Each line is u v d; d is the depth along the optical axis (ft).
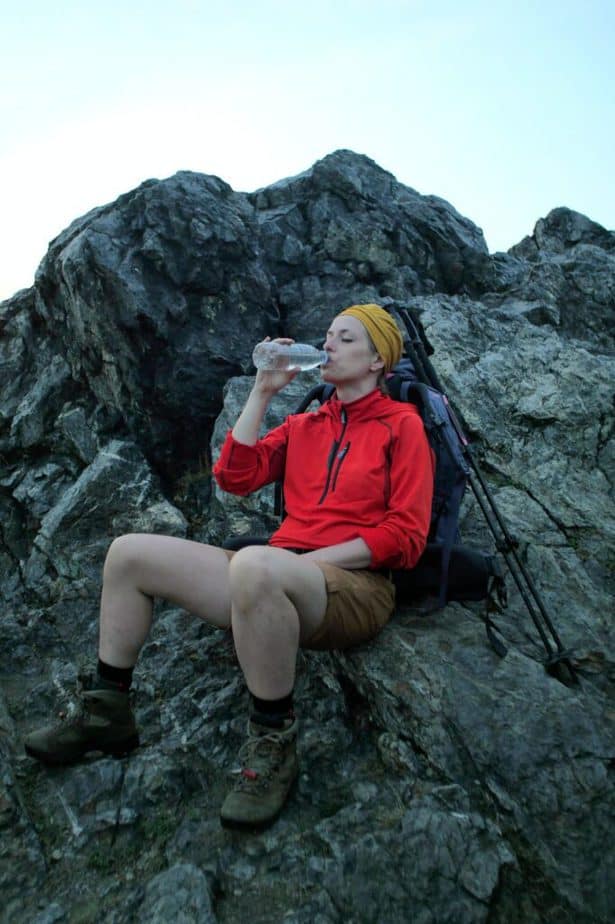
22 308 19.15
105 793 8.67
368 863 7.39
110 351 16.21
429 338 16.67
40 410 17.39
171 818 8.42
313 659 10.62
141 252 16.46
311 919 6.89
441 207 23.09
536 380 15.99
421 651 9.41
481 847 7.52
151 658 11.21
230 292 17.49
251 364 17.25
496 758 8.28
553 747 8.32
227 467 10.09
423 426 9.64
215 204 17.84
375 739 9.35
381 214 21.15
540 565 12.07
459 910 7.02
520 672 9.16
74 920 7.06
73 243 16.56
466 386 15.62
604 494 14.05
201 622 11.90
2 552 16.06
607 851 7.57
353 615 8.63
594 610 11.19
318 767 9.02
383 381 10.33
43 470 16.87
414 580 9.79
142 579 8.40
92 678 8.83
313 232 20.63
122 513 15.28
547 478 14.24
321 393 11.06
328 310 18.94
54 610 12.93
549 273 21.77
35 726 10.22
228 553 8.93
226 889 7.36
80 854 7.94
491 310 18.61
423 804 7.97
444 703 8.77
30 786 8.80
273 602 7.62
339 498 9.36
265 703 8.04
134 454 16.30
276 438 10.55
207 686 10.45
